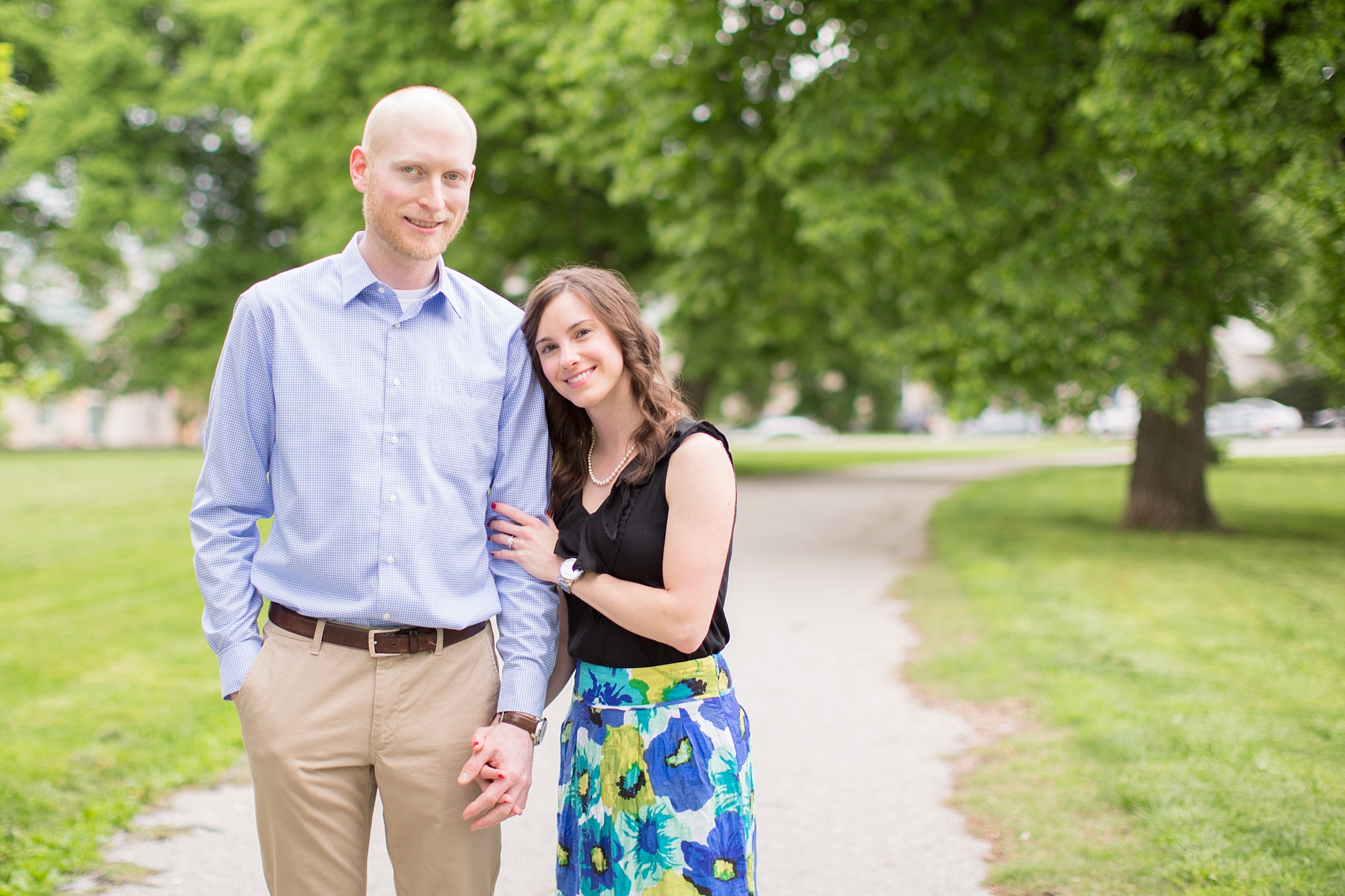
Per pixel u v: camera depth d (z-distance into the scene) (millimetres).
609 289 2037
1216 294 9547
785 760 4141
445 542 1954
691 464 1939
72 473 18250
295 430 1927
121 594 7492
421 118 1876
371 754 1938
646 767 1946
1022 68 9375
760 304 12648
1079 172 9352
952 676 5277
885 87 9188
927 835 3354
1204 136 7656
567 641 2193
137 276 28531
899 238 9023
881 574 8773
